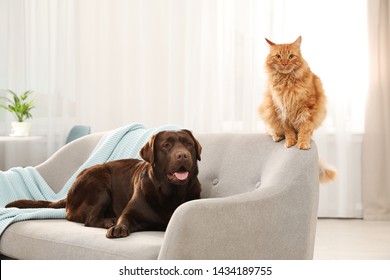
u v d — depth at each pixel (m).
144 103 4.89
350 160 4.76
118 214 2.43
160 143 2.15
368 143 4.74
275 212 2.00
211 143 2.53
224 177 2.39
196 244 1.76
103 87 4.91
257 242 1.95
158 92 4.89
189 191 2.20
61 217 2.53
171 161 2.05
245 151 2.38
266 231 1.98
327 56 4.71
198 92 4.80
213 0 4.77
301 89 2.16
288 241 2.04
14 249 2.28
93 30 4.89
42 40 4.89
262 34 4.75
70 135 4.34
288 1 4.73
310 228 2.09
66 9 4.82
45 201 2.68
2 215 2.42
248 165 2.33
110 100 4.92
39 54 4.89
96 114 4.91
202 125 4.82
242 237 1.90
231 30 4.79
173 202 2.16
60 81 4.84
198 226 1.77
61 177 3.05
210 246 1.80
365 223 4.58
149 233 2.11
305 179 2.07
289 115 2.19
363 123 4.83
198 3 4.78
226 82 4.81
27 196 2.91
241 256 1.90
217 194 2.38
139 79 4.90
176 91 4.85
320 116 2.20
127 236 2.01
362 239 3.89
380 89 4.72
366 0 4.72
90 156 2.92
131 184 2.38
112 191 2.47
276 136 2.30
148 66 4.89
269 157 2.26
